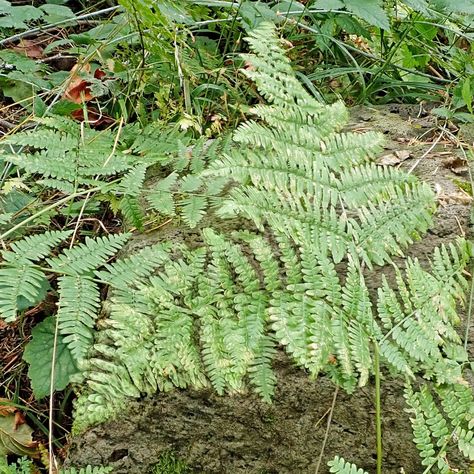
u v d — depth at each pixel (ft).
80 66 5.59
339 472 3.99
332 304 4.17
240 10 5.81
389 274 4.50
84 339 3.99
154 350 4.07
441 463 4.13
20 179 4.97
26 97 5.92
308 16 6.38
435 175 4.85
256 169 4.34
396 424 4.33
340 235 4.33
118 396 4.05
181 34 5.67
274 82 4.53
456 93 5.44
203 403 4.39
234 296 4.14
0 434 4.66
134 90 5.72
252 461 4.41
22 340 4.98
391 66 5.97
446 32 6.37
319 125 4.52
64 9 6.02
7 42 6.46
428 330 4.22
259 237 4.24
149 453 4.42
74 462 4.40
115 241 4.28
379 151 4.60
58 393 4.80
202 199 4.65
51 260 4.16
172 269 4.18
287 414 4.39
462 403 4.19
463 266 4.39
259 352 4.14
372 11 5.53
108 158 4.69
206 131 5.32
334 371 4.22
